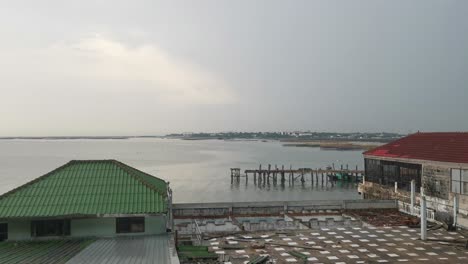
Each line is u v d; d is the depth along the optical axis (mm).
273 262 23047
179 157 190500
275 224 31078
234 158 185000
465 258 23938
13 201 22281
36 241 21531
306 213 36031
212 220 32969
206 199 72750
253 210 35969
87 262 17406
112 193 23453
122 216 21734
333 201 37812
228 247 25734
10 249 19859
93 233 22250
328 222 32281
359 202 38156
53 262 17375
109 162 26656
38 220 21719
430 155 37188
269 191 86250
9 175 105250
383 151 45031
